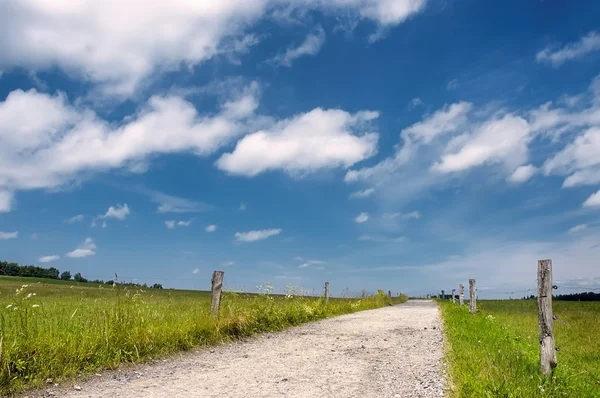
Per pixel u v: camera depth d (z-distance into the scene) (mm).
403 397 6637
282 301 17688
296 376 7988
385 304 38719
